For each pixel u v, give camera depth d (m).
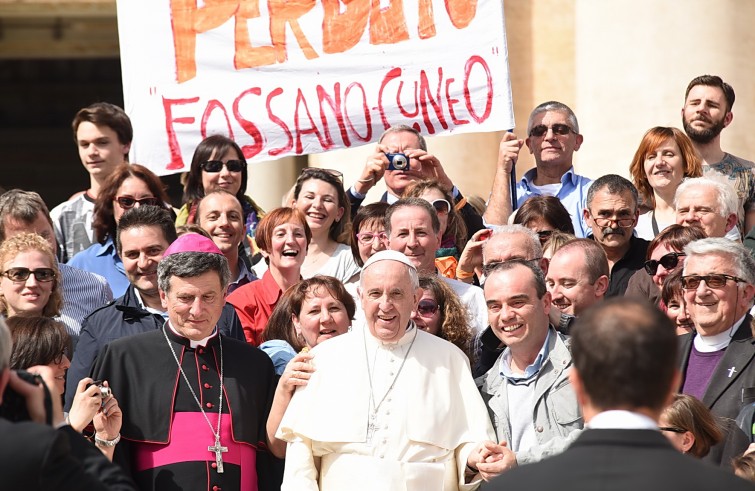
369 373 12.19
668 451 7.64
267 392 12.58
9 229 15.05
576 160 21.86
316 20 17.92
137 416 12.12
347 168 22.67
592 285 13.98
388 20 17.72
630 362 7.76
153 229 14.05
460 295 14.48
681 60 20.91
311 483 11.85
